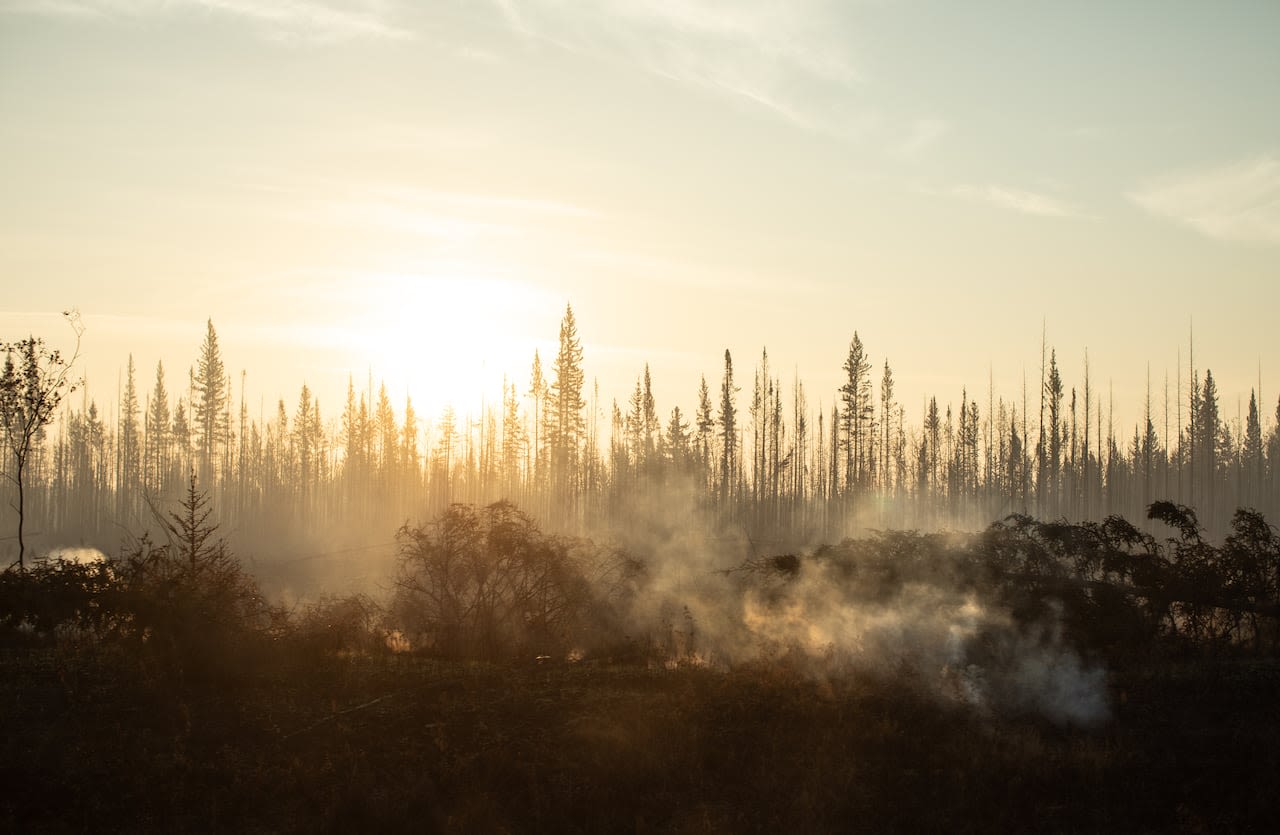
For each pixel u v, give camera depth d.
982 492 83.69
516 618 23.34
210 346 93.00
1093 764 14.90
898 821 13.43
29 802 13.00
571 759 14.89
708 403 78.19
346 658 19.69
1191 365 83.19
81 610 18.17
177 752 14.42
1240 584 21.25
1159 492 84.56
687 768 14.73
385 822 12.85
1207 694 17.73
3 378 27.05
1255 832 12.95
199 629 17.67
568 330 77.50
